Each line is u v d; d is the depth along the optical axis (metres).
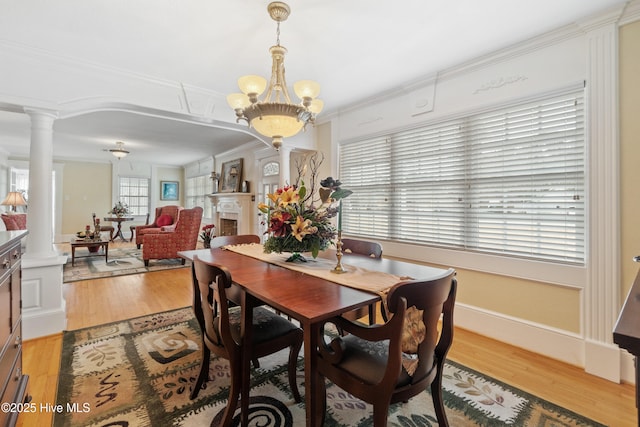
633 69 1.92
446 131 2.89
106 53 2.45
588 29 2.05
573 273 2.15
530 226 2.39
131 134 5.50
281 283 1.54
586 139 2.09
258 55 2.50
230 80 2.97
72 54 2.45
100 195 8.45
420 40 2.31
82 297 3.51
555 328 2.24
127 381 1.90
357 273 1.73
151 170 9.13
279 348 1.62
